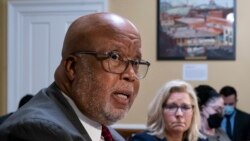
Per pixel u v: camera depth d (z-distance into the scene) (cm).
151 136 172
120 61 76
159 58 345
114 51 75
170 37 345
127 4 350
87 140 75
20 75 364
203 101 226
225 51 339
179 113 172
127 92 77
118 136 99
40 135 65
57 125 68
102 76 75
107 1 349
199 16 342
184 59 343
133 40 77
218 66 341
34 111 70
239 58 338
